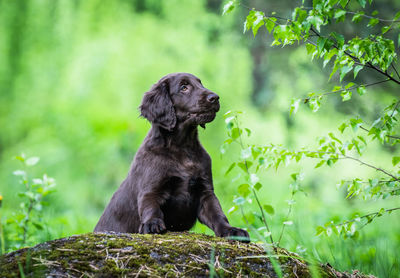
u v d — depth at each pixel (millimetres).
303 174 4938
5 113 21344
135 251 4113
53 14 22500
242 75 20531
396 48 9266
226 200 9711
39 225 6961
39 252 4016
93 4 21969
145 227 5070
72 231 8852
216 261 4199
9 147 21000
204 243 4414
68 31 21797
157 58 20562
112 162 16656
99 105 19453
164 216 5719
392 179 4719
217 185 10859
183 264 4090
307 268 4414
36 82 21453
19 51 22234
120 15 21922
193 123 5910
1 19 22219
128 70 20188
